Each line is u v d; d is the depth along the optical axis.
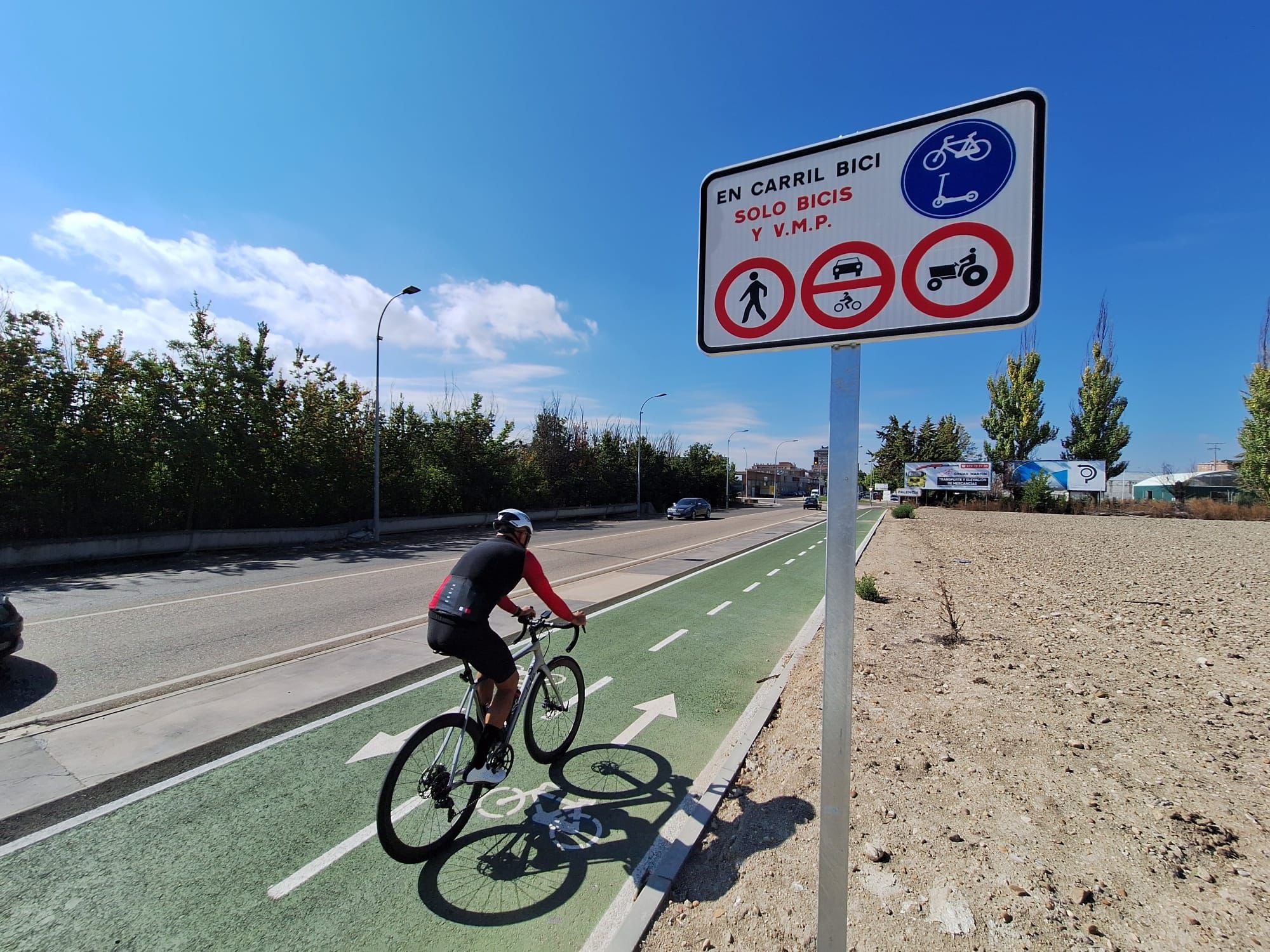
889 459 70.81
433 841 2.92
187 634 6.96
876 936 2.19
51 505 12.88
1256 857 2.60
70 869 2.75
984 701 4.56
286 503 17.92
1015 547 17.47
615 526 27.61
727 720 4.66
